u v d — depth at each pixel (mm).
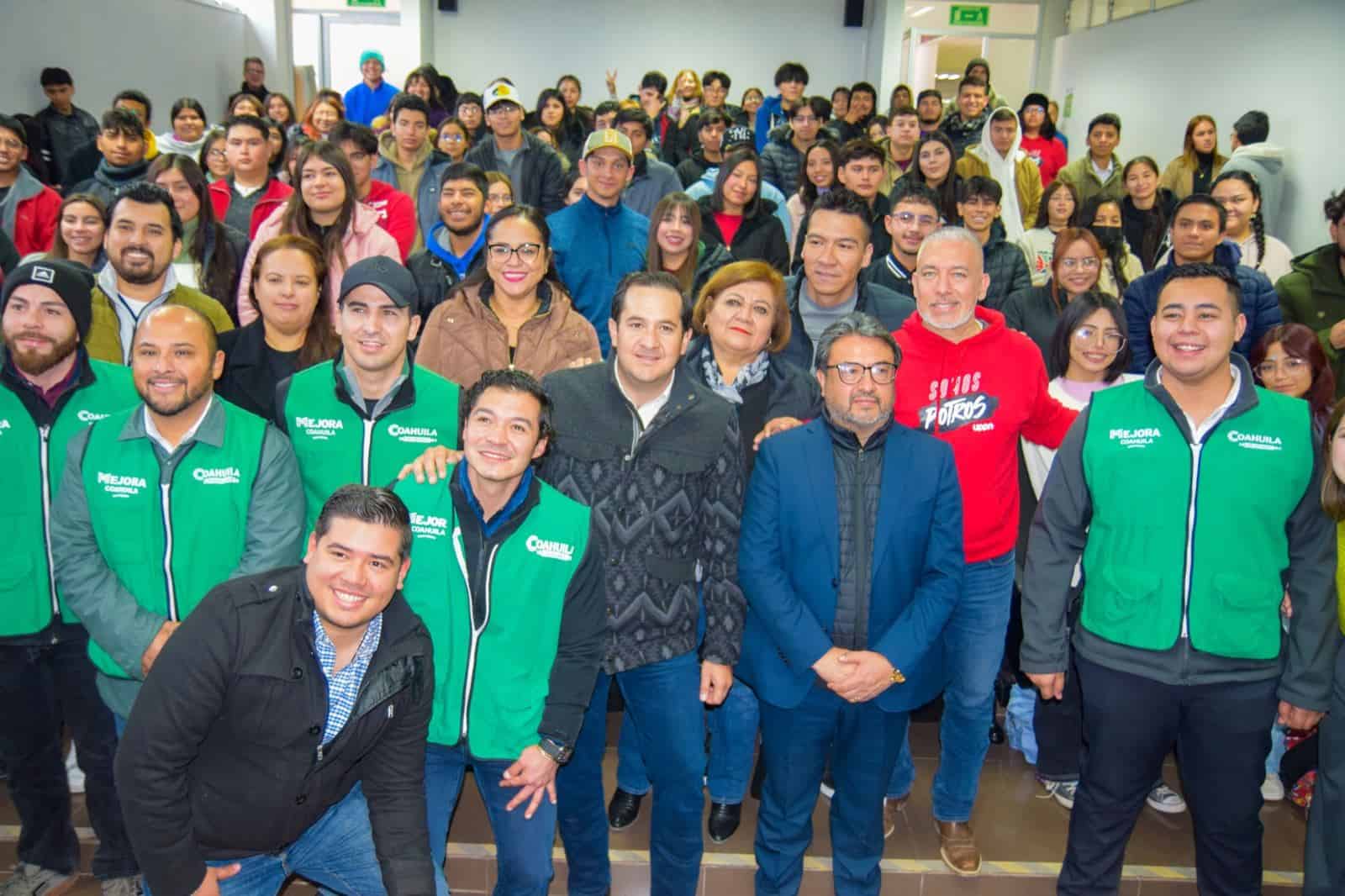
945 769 2783
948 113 7770
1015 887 2750
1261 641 2246
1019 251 4184
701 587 2514
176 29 10352
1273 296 3617
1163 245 5668
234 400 2721
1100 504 2346
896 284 3650
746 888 2758
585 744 2377
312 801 1938
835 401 2227
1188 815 3072
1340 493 2121
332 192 3453
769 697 2348
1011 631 3369
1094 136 6703
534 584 2051
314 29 12398
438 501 2045
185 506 2217
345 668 1874
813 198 5277
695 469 2254
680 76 8438
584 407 2289
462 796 3061
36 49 8180
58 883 2564
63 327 2281
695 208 3615
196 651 1747
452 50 12523
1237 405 2215
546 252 2979
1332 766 2293
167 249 2908
